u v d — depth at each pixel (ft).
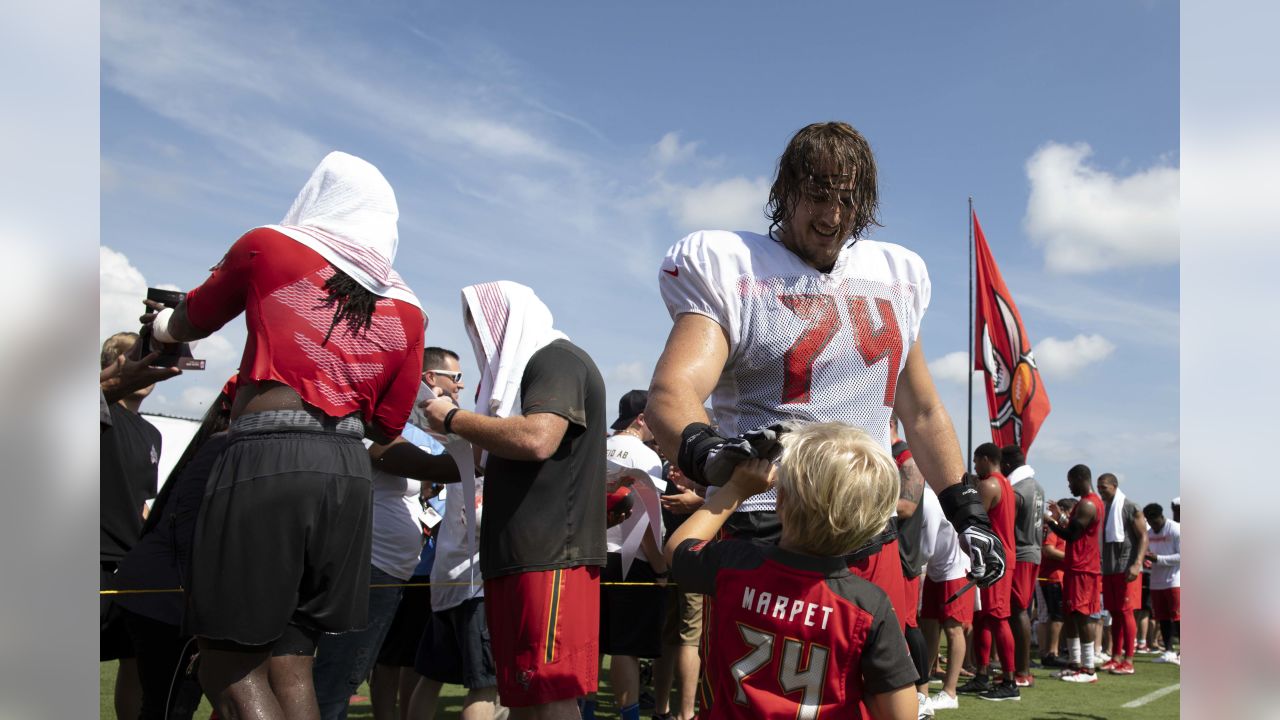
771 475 6.42
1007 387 32.71
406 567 11.12
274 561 6.36
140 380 7.58
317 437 6.68
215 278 6.86
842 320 6.76
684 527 6.72
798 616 6.16
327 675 9.89
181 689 9.00
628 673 15.06
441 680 12.01
